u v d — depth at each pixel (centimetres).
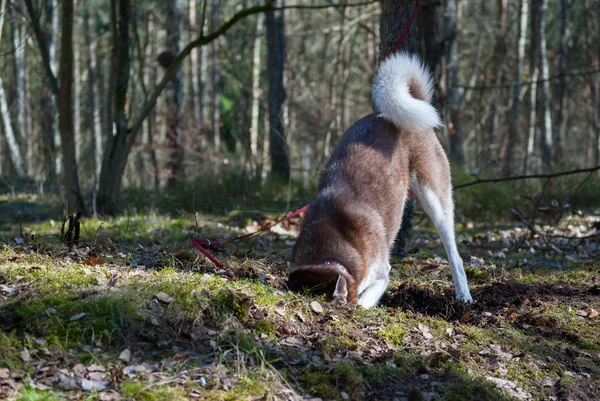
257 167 1420
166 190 1316
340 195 538
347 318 479
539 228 1023
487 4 2869
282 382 388
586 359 491
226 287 465
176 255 598
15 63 2325
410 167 578
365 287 529
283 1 2400
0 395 339
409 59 593
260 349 408
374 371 418
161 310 424
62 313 407
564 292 631
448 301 557
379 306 559
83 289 439
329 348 427
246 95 2070
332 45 3209
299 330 449
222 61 2728
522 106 2772
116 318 408
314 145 2856
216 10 2512
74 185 1032
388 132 567
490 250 855
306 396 384
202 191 1230
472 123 2723
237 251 682
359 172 548
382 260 538
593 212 1170
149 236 827
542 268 740
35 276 466
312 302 476
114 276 475
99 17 2884
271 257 699
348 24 1892
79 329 396
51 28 2038
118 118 1065
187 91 3553
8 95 2769
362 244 521
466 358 462
